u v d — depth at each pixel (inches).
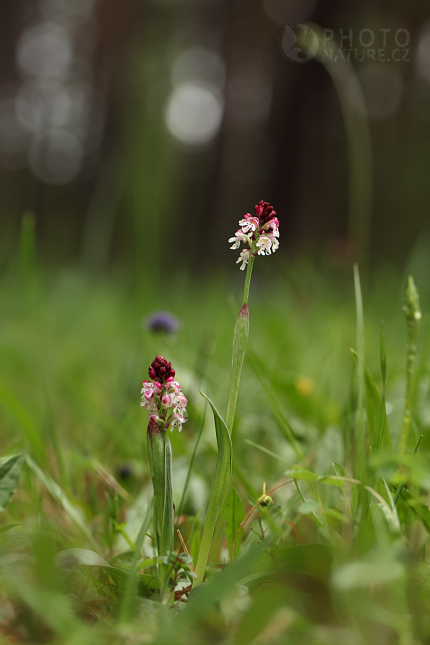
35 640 29.6
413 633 28.9
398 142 255.0
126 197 103.9
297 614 29.3
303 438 38.8
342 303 68.5
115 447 39.7
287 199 228.1
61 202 339.6
